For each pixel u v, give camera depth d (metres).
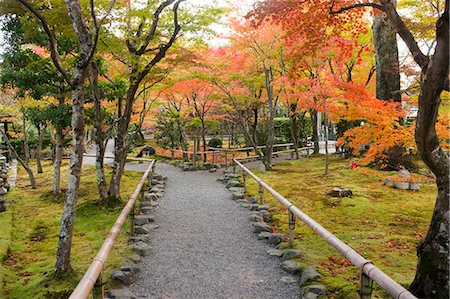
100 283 3.57
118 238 6.71
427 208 7.98
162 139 21.00
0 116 15.31
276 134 21.02
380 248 5.71
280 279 4.78
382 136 6.69
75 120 4.98
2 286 4.89
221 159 18.48
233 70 13.46
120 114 10.01
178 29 8.12
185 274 5.03
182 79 12.16
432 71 3.40
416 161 12.04
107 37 7.74
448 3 3.28
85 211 8.75
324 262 5.11
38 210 9.34
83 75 4.94
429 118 3.51
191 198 10.23
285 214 8.00
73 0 4.88
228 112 18.88
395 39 10.39
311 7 5.26
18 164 18.33
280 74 14.31
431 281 3.65
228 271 5.11
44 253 6.37
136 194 6.98
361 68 13.98
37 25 6.50
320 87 9.94
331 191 9.38
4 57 8.59
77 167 5.07
